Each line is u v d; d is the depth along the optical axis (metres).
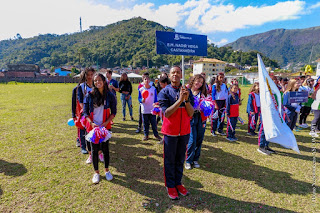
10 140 4.81
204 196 2.76
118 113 8.42
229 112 5.02
